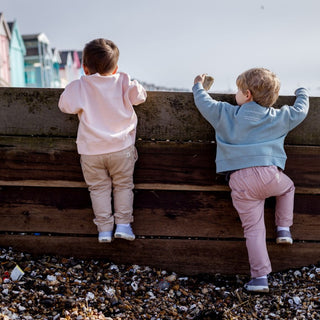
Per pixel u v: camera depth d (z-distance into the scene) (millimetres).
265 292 2691
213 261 2936
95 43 2568
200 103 2643
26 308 2289
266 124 2543
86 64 2584
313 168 2828
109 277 2754
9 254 2838
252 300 2623
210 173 2828
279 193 2615
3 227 2881
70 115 2754
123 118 2545
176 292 2701
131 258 2926
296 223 2906
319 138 2816
